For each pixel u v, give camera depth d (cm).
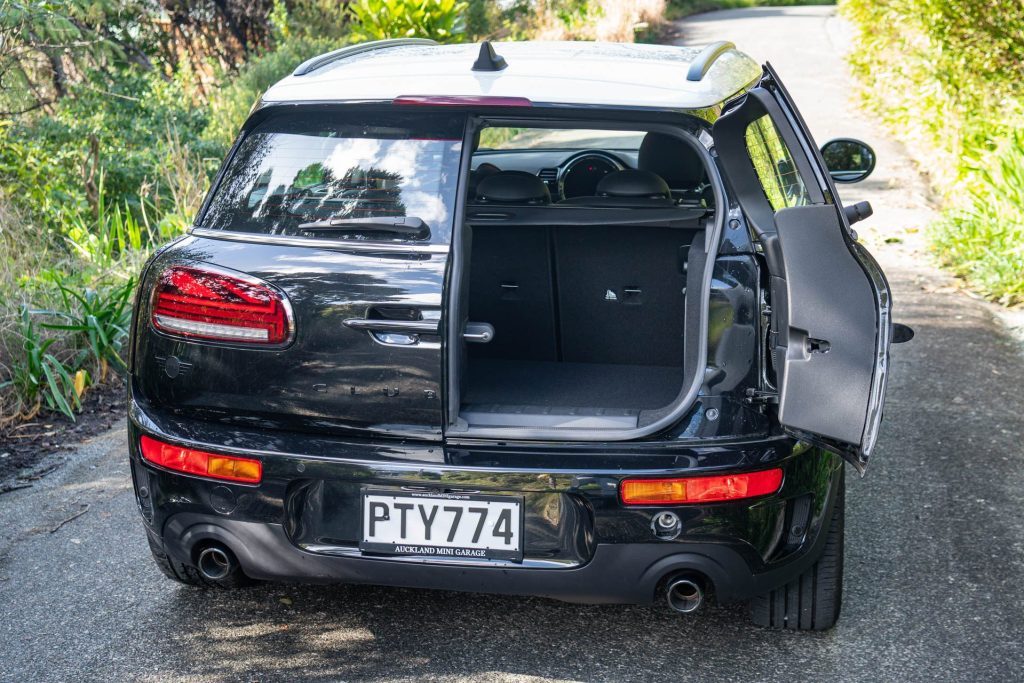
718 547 274
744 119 268
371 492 281
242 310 283
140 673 307
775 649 319
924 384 565
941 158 1047
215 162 980
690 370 288
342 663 312
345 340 278
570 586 277
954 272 784
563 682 301
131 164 927
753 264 276
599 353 388
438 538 279
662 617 337
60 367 538
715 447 273
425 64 319
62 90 1027
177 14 1584
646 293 374
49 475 462
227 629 332
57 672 308
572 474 270
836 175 446
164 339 294
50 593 356
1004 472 454
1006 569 370
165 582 364
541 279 379
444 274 277
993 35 958
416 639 325
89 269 684
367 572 284
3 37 847
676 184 392
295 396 283
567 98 285
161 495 297
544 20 2061
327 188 294
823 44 2247
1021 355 616
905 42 1171
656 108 282
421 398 277
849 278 257
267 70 1322
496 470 272
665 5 2927
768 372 276
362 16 1213
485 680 302
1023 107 896
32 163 789
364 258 282
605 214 355
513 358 396
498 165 451
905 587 357
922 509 418
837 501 310
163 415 298
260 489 284
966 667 309
